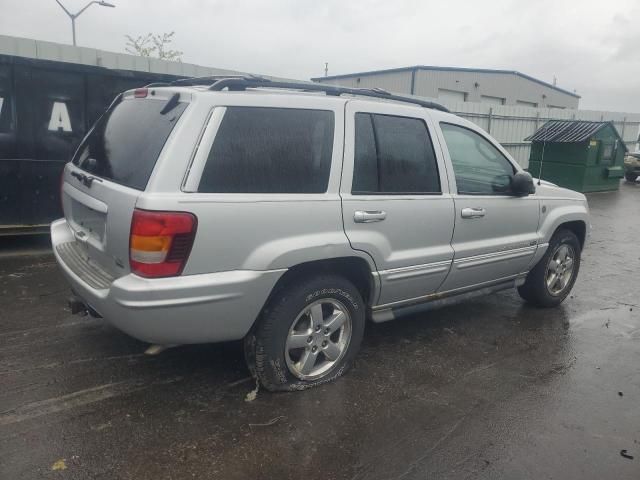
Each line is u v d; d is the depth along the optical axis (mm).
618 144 16156
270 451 2865
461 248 4156
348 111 3496
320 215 3262
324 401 3391
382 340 4441
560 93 45000
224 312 2990
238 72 12070
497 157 4574
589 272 7051
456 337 4586
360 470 2760
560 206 5168
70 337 4129
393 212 3639
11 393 3293
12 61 6289
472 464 2850
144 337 2895
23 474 2582
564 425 3271
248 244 2996
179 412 3178
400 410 3344
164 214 2723
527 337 4660
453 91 36969
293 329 3350
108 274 3162
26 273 5703
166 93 3160
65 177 3982
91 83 6828
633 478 2799
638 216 12141
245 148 3033
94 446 2822
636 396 3682
